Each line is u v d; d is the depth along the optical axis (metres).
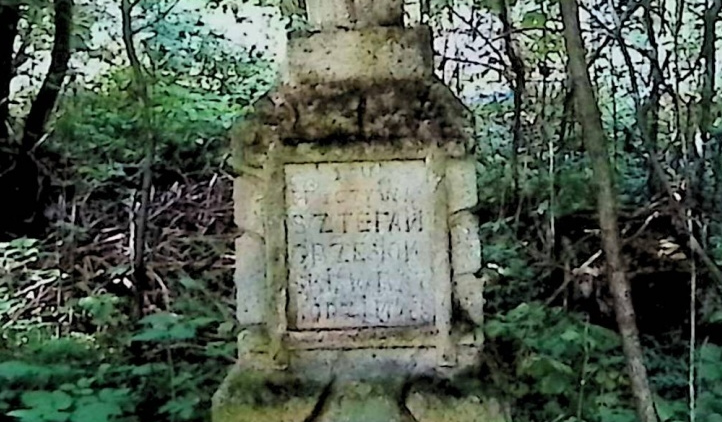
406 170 3.00
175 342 3.93
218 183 6.22
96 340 4.14
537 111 5.68
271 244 3.01
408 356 3.02
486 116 5.79
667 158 4.75
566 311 4.04
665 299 4.26
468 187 2.99
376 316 3.02
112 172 6.03
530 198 4.95
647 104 4.78
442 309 3.00
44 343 4.04
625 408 3.42
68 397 3.17
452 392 2.96
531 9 5.88
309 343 3.01
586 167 5.02
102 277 4.92
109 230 5.50
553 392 3.44
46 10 6.34
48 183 5.88
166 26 6.82
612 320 4.15
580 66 2.91
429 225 3.00
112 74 6.80
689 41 5.25
